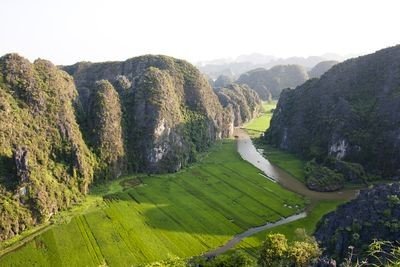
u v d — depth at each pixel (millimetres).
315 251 86938
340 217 103812
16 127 139625
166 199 146000
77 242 112000
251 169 187375
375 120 193750
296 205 140875
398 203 97812
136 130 190625
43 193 128250
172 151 191125
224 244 111750
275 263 83438
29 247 109000
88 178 153250
